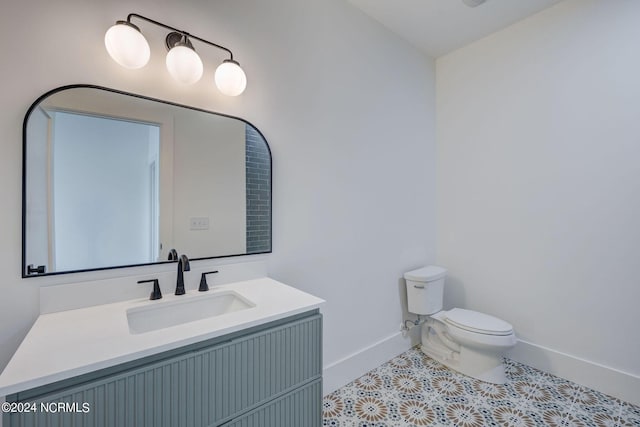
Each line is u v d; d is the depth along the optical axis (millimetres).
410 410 1728
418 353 2434
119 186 1201
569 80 2002
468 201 2553
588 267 1945
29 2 1027
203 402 905
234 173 1504
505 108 2311
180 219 1348
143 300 1221
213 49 1428
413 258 2523
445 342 2248
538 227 2162
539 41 2125
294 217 1745
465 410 1726
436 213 2738
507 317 2334
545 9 2088
